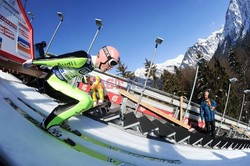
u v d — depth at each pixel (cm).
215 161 525
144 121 556
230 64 5853
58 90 293
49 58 287
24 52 579
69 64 284
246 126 1509
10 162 216
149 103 964
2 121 270
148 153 413
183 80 4572
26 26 612
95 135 394
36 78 611
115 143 396
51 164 237
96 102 767
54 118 288
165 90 3375
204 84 3434
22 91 454
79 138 347
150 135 531
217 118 1252
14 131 263
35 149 251
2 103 316
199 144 667
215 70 3491
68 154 273
